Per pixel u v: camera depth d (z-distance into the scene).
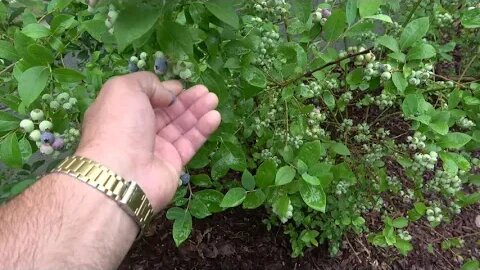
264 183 0.31
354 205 0.48
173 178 0.28
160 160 0.28
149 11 0.21
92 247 0.22
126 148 0.25
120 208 0.24
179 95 0.29
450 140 0.34
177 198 0.34
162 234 0.54
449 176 0.39
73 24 0.33
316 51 0.38
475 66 0.51
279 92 0.40
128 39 0.20
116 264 0.24
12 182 0.40
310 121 0.42
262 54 0.35
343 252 0.56
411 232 0.59
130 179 0.25
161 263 0.53
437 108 0.43
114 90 0.26
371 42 0.42
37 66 0.26
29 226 0.22
